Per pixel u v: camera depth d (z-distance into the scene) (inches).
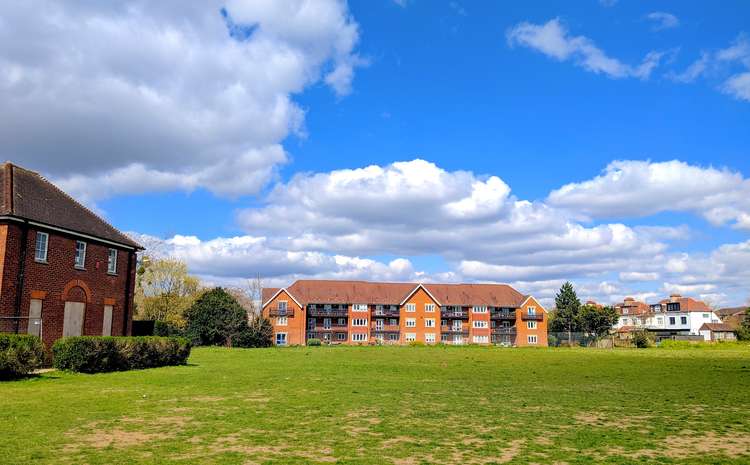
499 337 4188.0
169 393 776.9
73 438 464.1
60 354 1040.8
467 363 1567.4
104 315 1448.1
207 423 543.8
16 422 527.5
